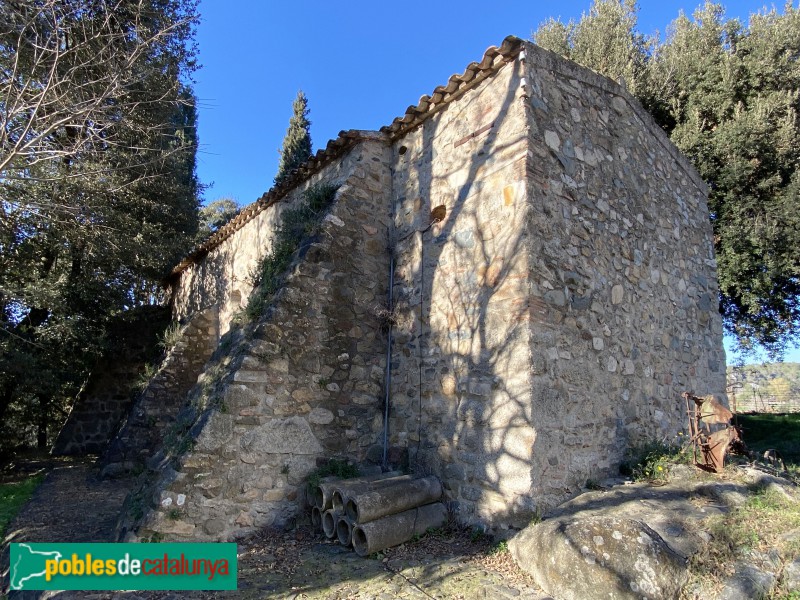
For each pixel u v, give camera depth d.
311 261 5.47
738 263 10.38
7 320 9.35
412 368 5.53
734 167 10.41
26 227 9.36
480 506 4.48
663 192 6.84
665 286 6.43
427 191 5.78
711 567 3.21
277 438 4.90
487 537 4.34
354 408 5.50
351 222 5.90
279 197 7.93
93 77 7.71
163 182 11.30
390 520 4.33
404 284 5.86
